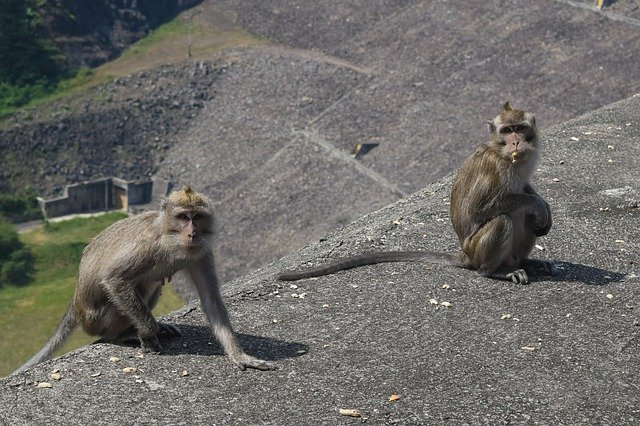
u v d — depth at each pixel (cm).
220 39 11606
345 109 9769
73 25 11338
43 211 8681
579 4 10538
